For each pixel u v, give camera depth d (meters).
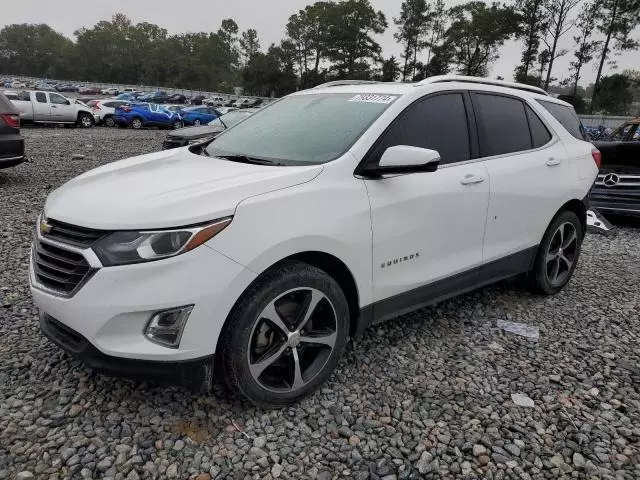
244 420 2.72
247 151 3.39
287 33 90.19
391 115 3.23
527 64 54.56
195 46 110.19
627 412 2.95
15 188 8.72
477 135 3.76
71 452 2.43
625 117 35.62
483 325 4.02
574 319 4.23
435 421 2.80
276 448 2.54
